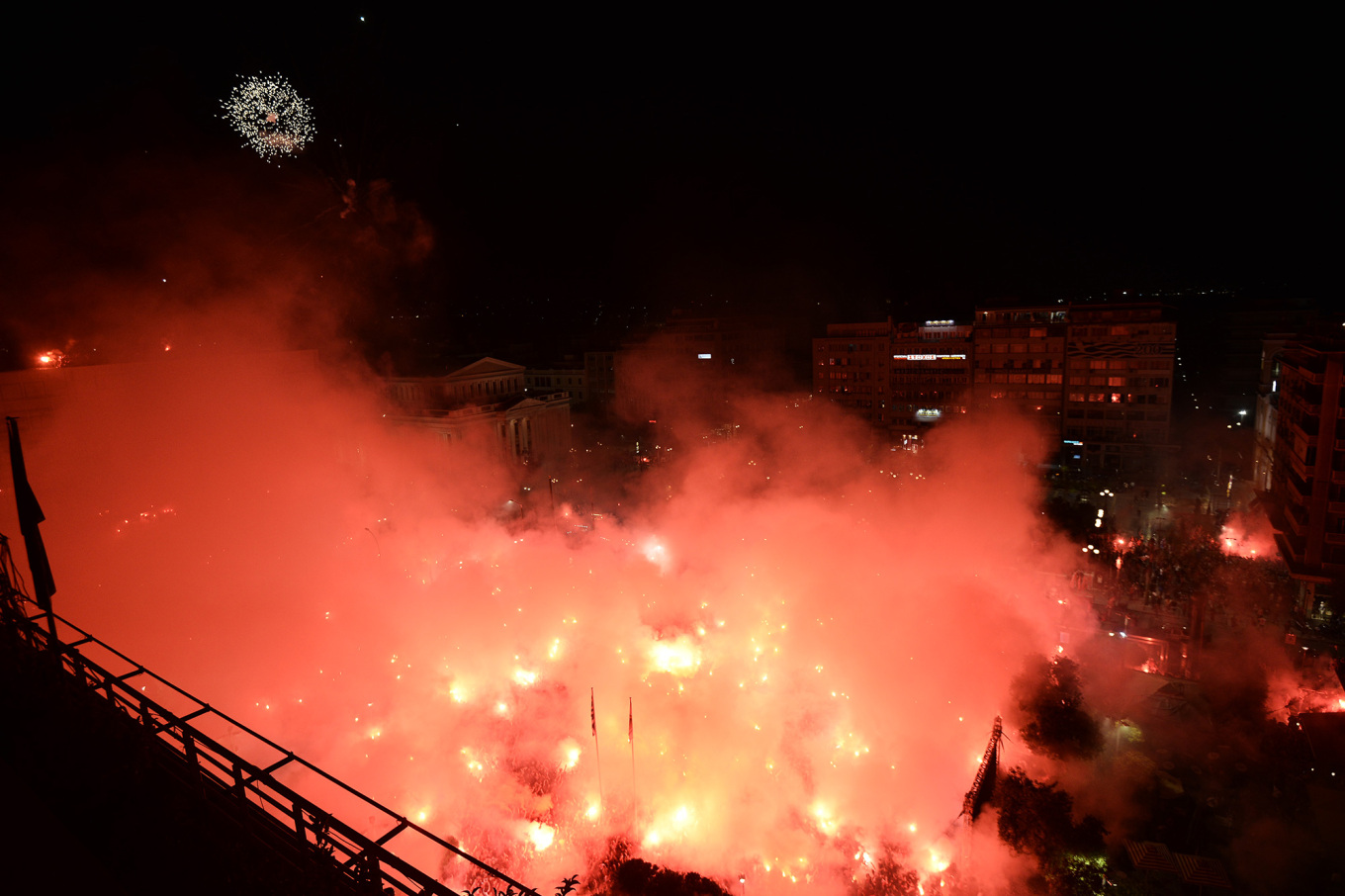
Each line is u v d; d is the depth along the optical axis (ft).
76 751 29.07
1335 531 124.77
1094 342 239.30
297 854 26.50
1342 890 68.95
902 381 275.59
